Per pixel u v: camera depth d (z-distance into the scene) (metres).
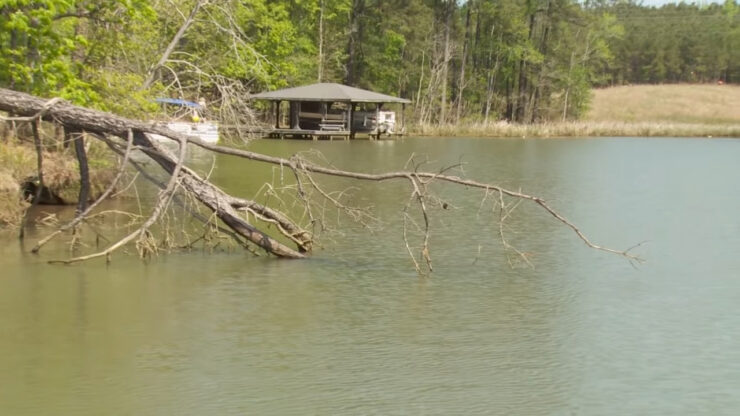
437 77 68.69
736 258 14.34
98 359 8.62
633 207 20.44
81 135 12.54
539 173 29.25
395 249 14.38
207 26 21.86
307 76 59.47
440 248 14.64
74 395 7.74
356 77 71.94
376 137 51.97
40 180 14.51
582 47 81.06
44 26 14.73
